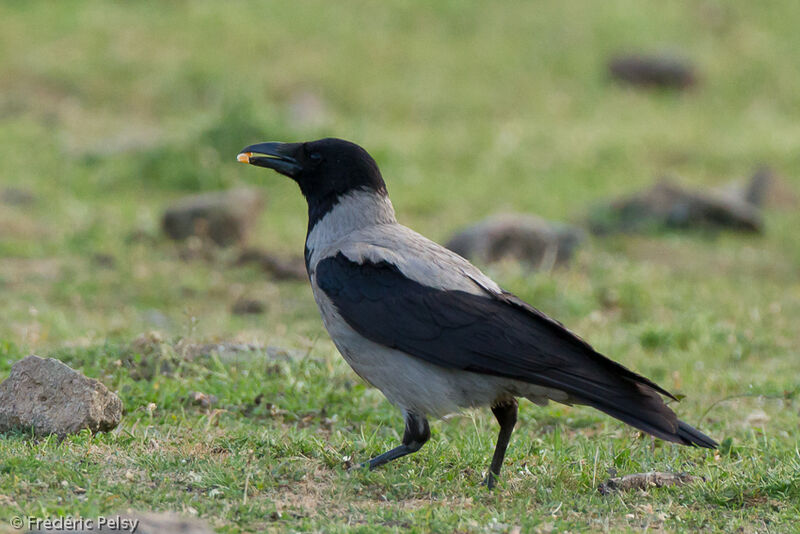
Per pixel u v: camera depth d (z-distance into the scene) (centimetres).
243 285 1462
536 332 682
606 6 3384
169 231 1653
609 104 2867
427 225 1889
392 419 889
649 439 837
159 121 2527
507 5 3325
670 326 1295
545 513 651
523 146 2425
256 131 2130
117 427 780
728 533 633
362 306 705
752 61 3197
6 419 737
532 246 1620
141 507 611
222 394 900
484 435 827
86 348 998
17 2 3050
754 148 2478
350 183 777
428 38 3108
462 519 623
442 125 2656
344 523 616
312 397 911
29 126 2345
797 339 1314
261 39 2955
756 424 945
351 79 2802
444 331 683
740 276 1662
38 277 1429
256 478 675
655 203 1947
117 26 2942
